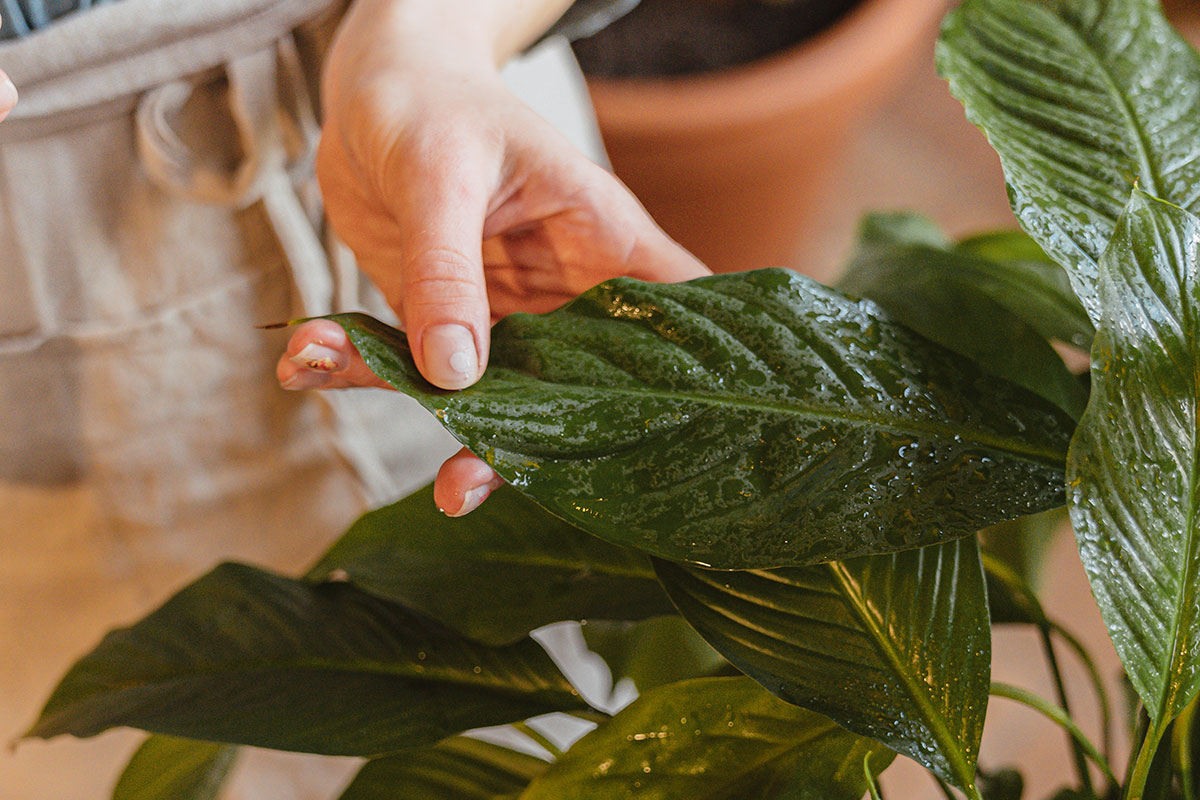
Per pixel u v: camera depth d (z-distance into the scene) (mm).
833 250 1516
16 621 815
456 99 556
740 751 474
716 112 1075
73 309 655
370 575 551
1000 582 542
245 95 614
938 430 464
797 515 454
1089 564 444
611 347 470
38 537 760
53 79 582
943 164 1604
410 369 467
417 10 596
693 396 462
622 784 473
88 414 694
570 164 549
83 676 539
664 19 1243
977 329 514
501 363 471
